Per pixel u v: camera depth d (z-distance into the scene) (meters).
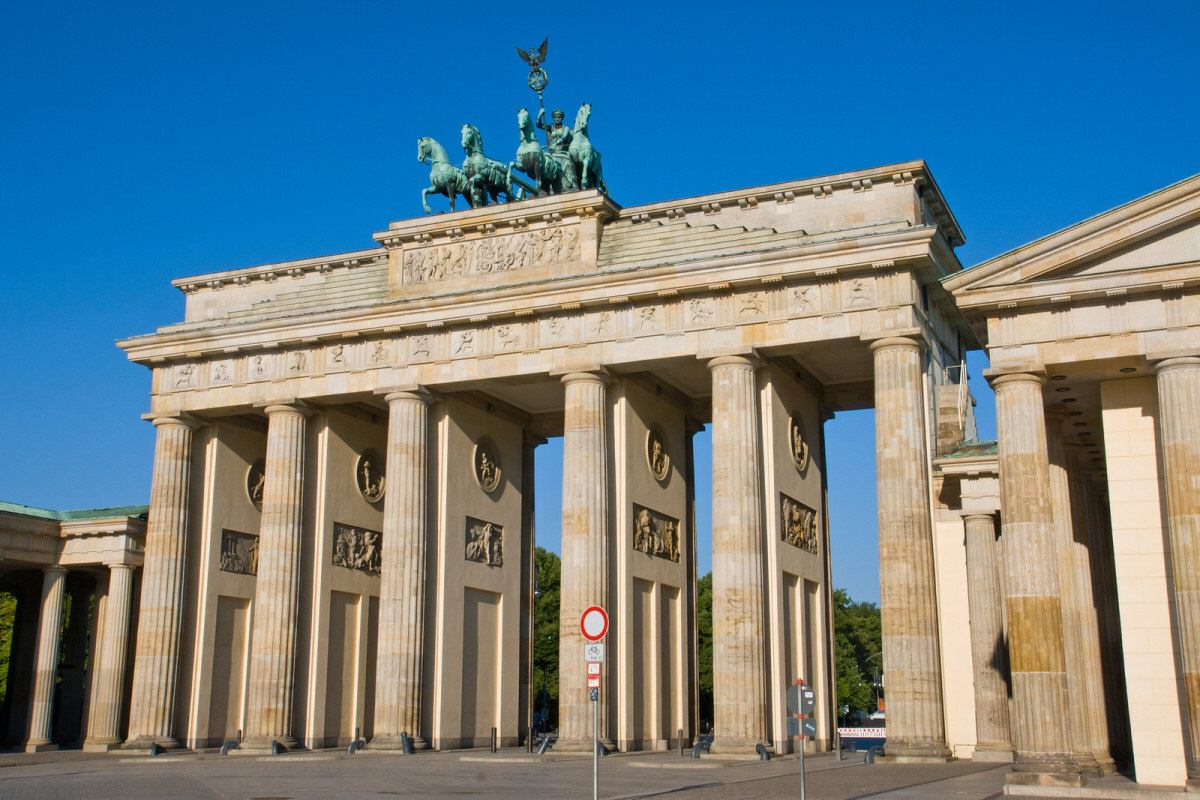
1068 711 56.88
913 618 75.56
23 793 53.44
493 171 98.75
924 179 88.19
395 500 91.38
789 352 85.19
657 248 89.81
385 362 94.69
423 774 64.56
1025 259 56.78
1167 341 54.41
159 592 98.19
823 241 82.12
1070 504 67.12
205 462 103.25
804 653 88.19
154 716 96.25
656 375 94.56
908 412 79.06
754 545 81.44
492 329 91.88
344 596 100.94
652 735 90.31
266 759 81.69
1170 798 47.69
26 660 121.12
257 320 98.06
